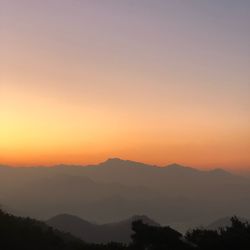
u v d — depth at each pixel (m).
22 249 19.94
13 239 20.58
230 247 19.00
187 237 20.42
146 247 20.11
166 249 19.44
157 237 20.06
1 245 19.72
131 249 20.03
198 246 19.62
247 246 18.97
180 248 19.44
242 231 20.19
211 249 19.12
